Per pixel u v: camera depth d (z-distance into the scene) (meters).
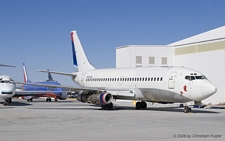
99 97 33.75
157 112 30.78
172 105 47.22
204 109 36.94
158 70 33.06
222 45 47.59
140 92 34.09
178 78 30.44
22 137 14.37
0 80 43.00
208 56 50.09
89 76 41.94
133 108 38.28
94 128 17.77
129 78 35.66
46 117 24.64
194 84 29.20
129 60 57.06
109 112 30.61
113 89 36.97
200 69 51.66
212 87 28.39
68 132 16.08
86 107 40.09
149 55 57.56
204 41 50.88
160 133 15.79
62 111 31.91
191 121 21.91
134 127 18.28
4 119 22.88
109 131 16.50
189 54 54.09
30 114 27.61
